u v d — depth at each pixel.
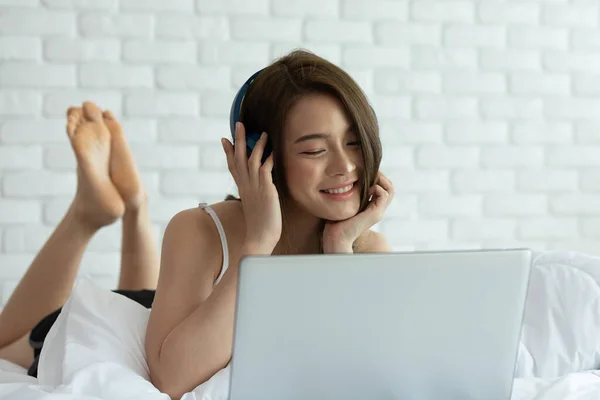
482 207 3.65
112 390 1.45
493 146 3.65
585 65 3.71
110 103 3.35
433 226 3.61
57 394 1.35
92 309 1.72
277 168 1.70
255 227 1.65
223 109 3.42
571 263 1.86
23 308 2.45
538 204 3.70
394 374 1.24
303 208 1.73
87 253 3.35
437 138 3.60
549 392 1.42
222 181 3.43
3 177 3.29
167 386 1.57
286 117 1.66
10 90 3.28
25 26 3.28
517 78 3.65
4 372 1.84
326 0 3.48
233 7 3.42
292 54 1.72
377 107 3.54
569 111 3.71
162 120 3.38
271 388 1.20
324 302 1.18
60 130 3.32
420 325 1.23
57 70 3.31
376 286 1.19
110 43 3.34
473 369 1.28
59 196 3.33
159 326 1.67
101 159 2.66
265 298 1.16
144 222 2.74
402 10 3.54
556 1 3.68
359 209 1.75
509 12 3.64
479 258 1.23
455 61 3.60
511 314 1.27
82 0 3.32
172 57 3.38
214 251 1.75
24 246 3.31
